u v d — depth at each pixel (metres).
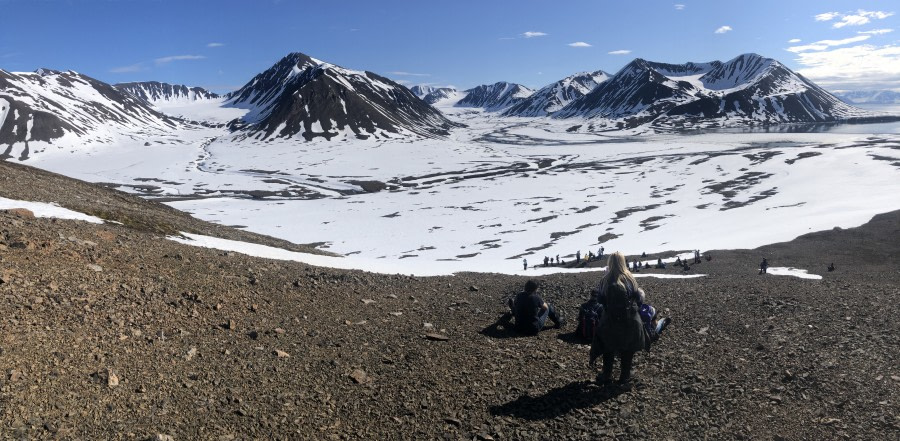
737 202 105.88
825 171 127.31
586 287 17.08
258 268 15.10
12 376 6.49
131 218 21.05
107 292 9.98
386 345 10.22
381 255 78.00
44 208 17.72
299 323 10.95
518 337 11.18
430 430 6.93
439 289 16.28
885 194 95.00
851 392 7.46
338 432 6.78
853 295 14.11
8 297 8.54
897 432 6.31
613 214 103.81
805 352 9.23
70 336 7.95
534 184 150.25
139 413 6.49
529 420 7.24
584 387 8.33
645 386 8.27
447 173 185.50
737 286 16.95
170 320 9.59
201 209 122.31
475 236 90.25
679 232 82.69
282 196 146.00
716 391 7.88
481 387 8.35
